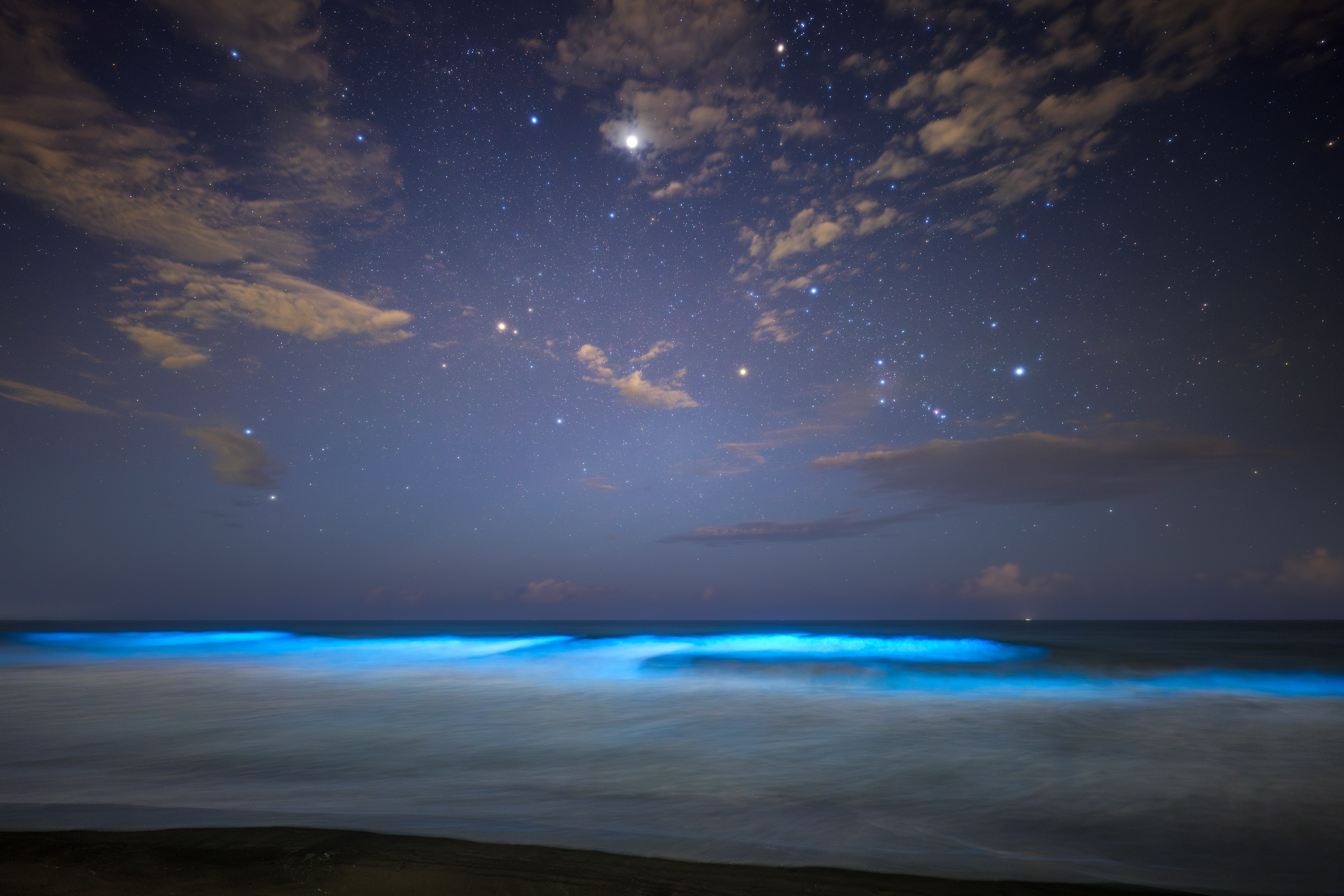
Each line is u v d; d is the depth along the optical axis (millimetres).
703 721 7770
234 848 2955
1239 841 3572
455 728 7266
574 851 3059
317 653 19625
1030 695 10102
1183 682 11602
